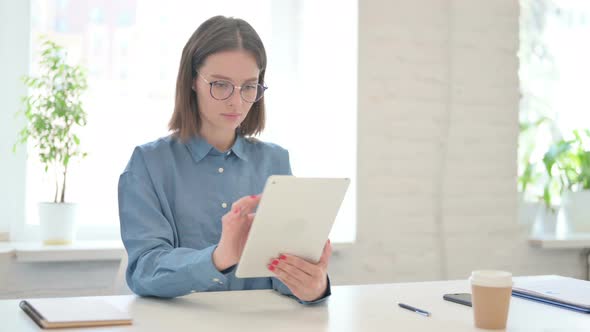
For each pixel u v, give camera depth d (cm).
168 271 145
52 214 248
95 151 276
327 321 129
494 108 307
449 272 301
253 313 135
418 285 171
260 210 125
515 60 310
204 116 174
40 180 268
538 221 333
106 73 278
